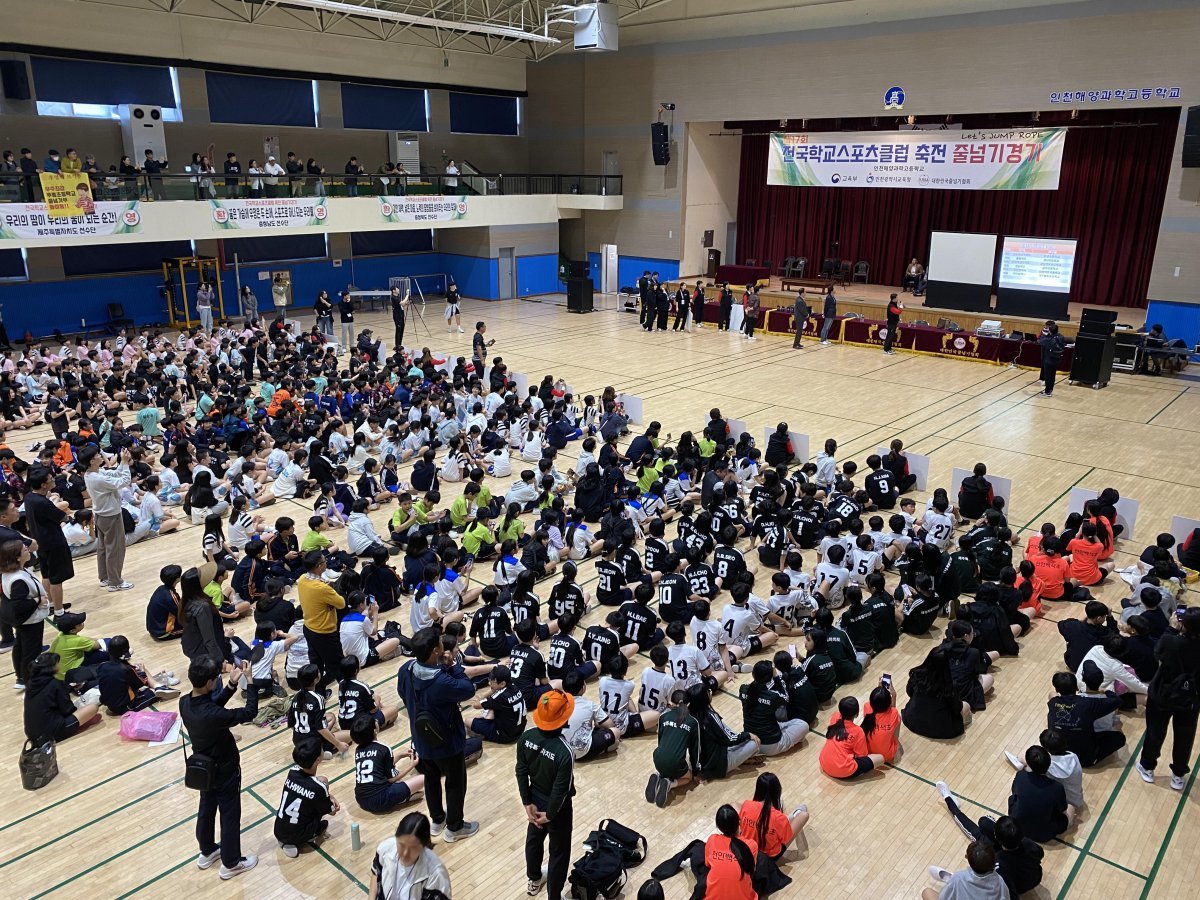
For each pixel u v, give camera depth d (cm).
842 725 749
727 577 1045
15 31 2397
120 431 1445
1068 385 2139
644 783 730
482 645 876
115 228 2300
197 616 804
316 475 1373
